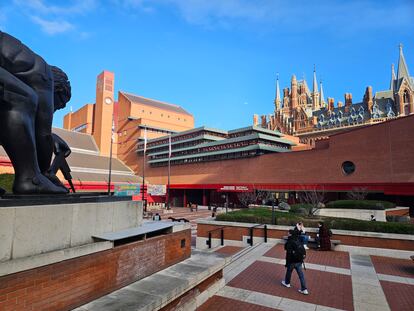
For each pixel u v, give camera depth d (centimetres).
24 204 486
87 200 630
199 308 729
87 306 512
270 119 12556
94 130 8731
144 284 641
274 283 919
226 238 1684
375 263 1162
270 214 1802
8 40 602
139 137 7975
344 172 3931
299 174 4384
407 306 739
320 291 848
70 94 794
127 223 740
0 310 391
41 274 448
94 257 547
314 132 10388
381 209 2383
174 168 6631
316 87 13525
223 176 5503
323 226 1391
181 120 9262
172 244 817
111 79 8681
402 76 9462
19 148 564
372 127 3728
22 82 575
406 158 3394
